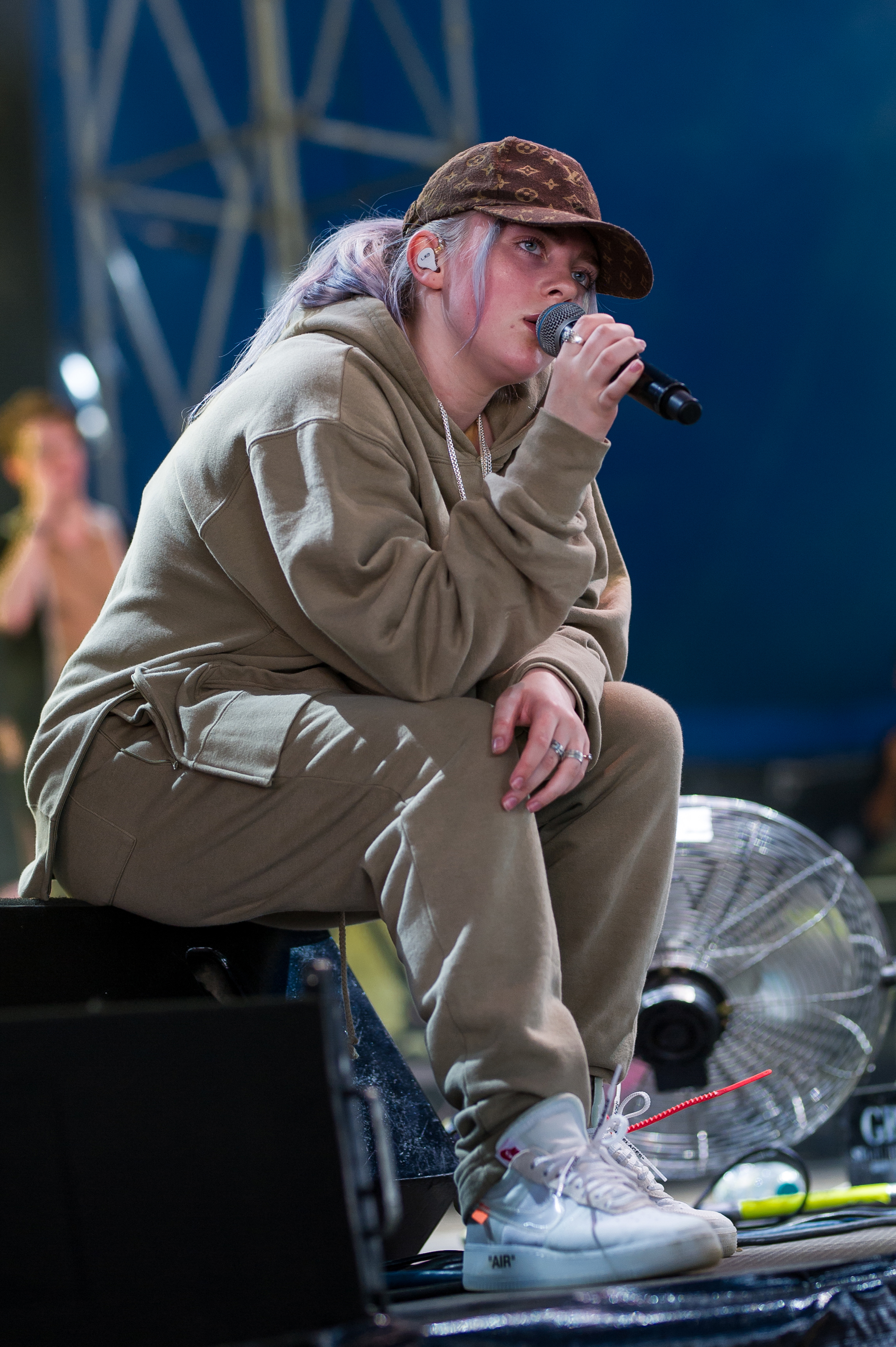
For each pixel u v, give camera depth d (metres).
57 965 2.30
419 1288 2.11
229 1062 1.54
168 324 10.22
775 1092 2.97
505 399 2.69
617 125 11.68
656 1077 2.93
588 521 2.71
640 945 2.33
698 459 12.91
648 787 2.34
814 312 12.42
